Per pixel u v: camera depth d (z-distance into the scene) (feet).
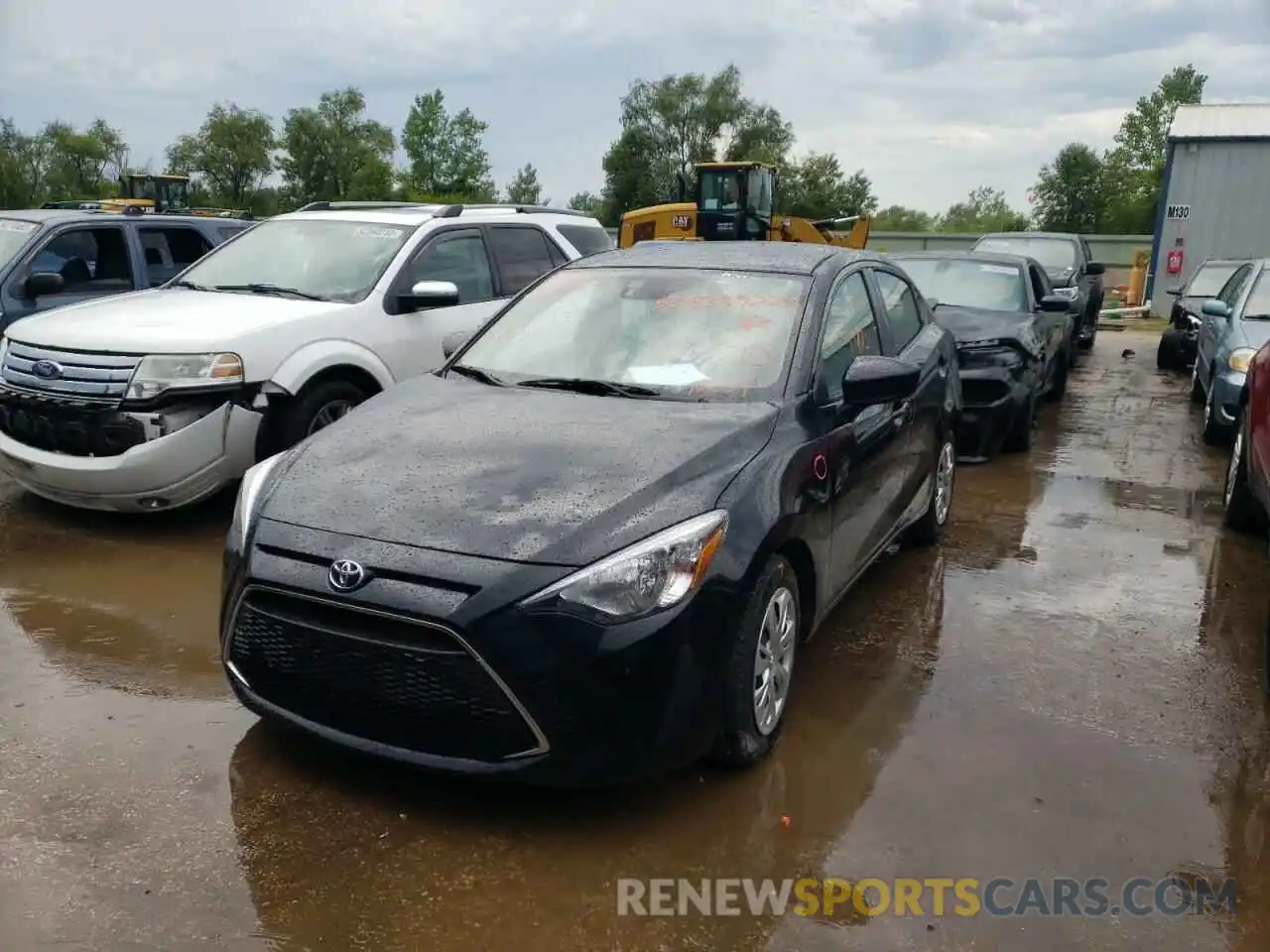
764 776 11.80
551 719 9.98
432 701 10.18
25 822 10.60
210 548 18.83
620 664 10.01
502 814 11.00
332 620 10.62
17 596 16.52
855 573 14.96
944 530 20.80
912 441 17.15
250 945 9.02
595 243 28.43
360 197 237.86
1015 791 11.61
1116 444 29.89
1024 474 26.14
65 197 234.99
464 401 13.69
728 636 10.84
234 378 18.65
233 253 23.80
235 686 11.61
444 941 9.16
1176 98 214.69
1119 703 13.75
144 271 27.78
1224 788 11.78
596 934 9.30
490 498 10.93
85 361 18.57
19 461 19.25
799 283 15.14
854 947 9.22
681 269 15.85
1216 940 9.38
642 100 243.81
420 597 10.11
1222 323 30.17
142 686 13.58
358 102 246.06
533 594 9.99
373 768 11.78
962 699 13.78
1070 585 18.19
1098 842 10.74
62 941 8.96
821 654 15.12
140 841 10.36
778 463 12.11
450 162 249.75
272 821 10.75
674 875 10.11
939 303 29.91
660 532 10.54
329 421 20.47
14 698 13.19
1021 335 27.25
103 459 18.44
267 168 243.40
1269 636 15.08
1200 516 22.71
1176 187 71.77
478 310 23.70
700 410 12.91
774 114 245.24
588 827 10.82
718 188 67.97
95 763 11.73
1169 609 17.15
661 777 11.71
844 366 14.88
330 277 22.16
